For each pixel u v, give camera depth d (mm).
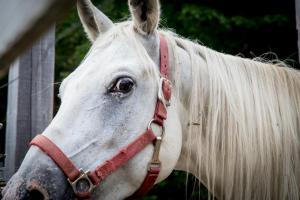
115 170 1470
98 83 1478
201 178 1784
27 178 1329
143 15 1624
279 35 4605
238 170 1656
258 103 1722
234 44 4555
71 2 398
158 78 1592
